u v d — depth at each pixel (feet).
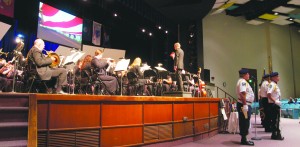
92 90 19.47
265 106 25.04
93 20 37.14
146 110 16.70
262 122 29.04
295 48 63.67
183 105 19.81
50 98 12.57
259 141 20.07
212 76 51.42
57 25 30.96
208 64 51.21
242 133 18.70
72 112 13.30
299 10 51.75
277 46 60.29
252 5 49.73
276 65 59.31
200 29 45.03
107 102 14.64
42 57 15.80
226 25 54.80
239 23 56.65
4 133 11.23
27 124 11.60
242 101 18.37
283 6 48.42
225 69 53.21
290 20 57.62
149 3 37.45
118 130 15.05
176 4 37.52
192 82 26.89
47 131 12.47
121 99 15.08
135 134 15.90
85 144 13.64
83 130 13.62
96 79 18.95
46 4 29.78
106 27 39.29
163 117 17.81
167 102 18.26
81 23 33.96
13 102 12.21
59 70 16.47
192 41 44.60
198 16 42.45
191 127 20.48
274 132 20.95
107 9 35.88
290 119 41.98
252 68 56.59
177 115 19.03
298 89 62.23
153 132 17.02
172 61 46.85
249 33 57.62
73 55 17.97
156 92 25.95
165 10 39.68
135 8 36.40
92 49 33.42
